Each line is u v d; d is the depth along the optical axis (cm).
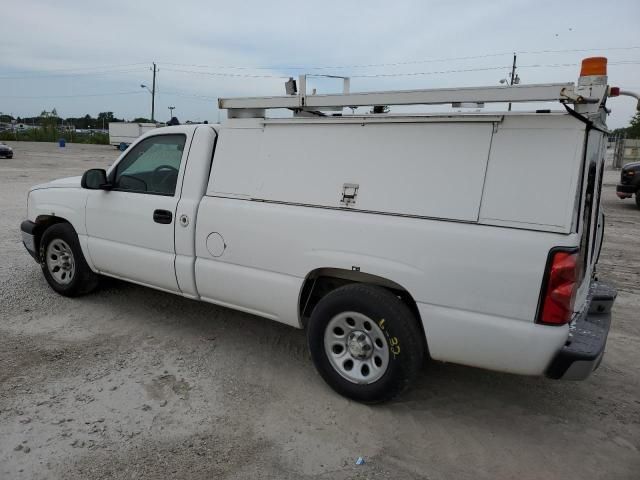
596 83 264
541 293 276
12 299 511
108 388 352
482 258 287
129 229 443
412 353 317
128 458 282
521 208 281
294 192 354
